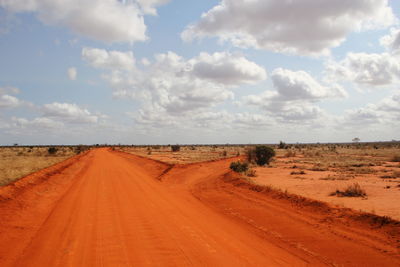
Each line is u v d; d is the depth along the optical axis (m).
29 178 21.47
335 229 9.90
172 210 13.52
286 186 21.77
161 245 8.50
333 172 32.84
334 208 12.08
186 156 73.75
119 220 11.53
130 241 8.87
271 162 48.94
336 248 8.16
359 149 109.19
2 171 29.78
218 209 14.06
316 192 19.09
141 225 10.77
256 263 7.13
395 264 6.96
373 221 10.09
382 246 8.12
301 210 12.73
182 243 8.68
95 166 40.59
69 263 7.18
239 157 56.56
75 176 28.53
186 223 11.11
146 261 7.26
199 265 7.00
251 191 18.05
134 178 27.12
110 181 24.59
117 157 66.50
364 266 6.91
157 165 42.78
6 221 11.13
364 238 8.84
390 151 86.81
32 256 7.68
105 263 7.15
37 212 13.14
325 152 87.12
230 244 8.62
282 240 9.03
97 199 16.20
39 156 69.50
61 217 12.08
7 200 14.20
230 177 23.72
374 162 46.69
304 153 79.75
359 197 17.11
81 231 9.98
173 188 21.61
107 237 9.30
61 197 17.06
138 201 15.69
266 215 12.29
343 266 6.94
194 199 16.91
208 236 9.43
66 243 8.73
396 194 17.83
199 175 29.77
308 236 9.34
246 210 13.41
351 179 26.05
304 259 7.42
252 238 9.27
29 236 9.52
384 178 26.72
